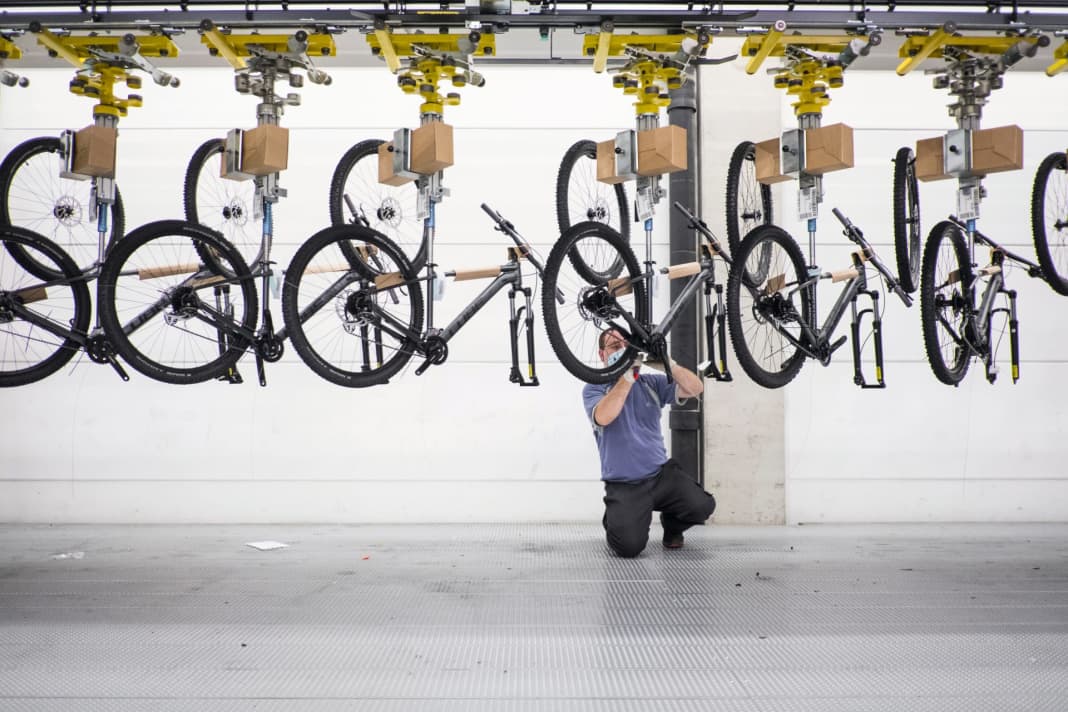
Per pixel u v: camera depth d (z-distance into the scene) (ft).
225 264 13.24
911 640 9.70
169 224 11.73
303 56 12.35
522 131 18.07
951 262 16.58
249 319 12.41
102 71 12.45
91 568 13.46
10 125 18.07
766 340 16.15
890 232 18.34
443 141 12.16
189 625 10.31
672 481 14.52
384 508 17.81
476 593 11.85
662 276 17.98
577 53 15.47
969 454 18.13
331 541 15.80
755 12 11.80
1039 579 12.66
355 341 17.83
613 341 13.26
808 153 12.76
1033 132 18.34
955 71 13.02
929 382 18.13
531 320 13.55
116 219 13.78
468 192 17.95
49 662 8.98
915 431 18.12
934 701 7.94
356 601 11.43
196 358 17.84
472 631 10.07
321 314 17.79
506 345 17.88
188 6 11.92
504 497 17.84
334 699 7.99
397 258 12.54
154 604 11.27
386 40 11.70
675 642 9.64
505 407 17.85
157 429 17.87
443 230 17.92
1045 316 18.28
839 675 8.61
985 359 14.37
